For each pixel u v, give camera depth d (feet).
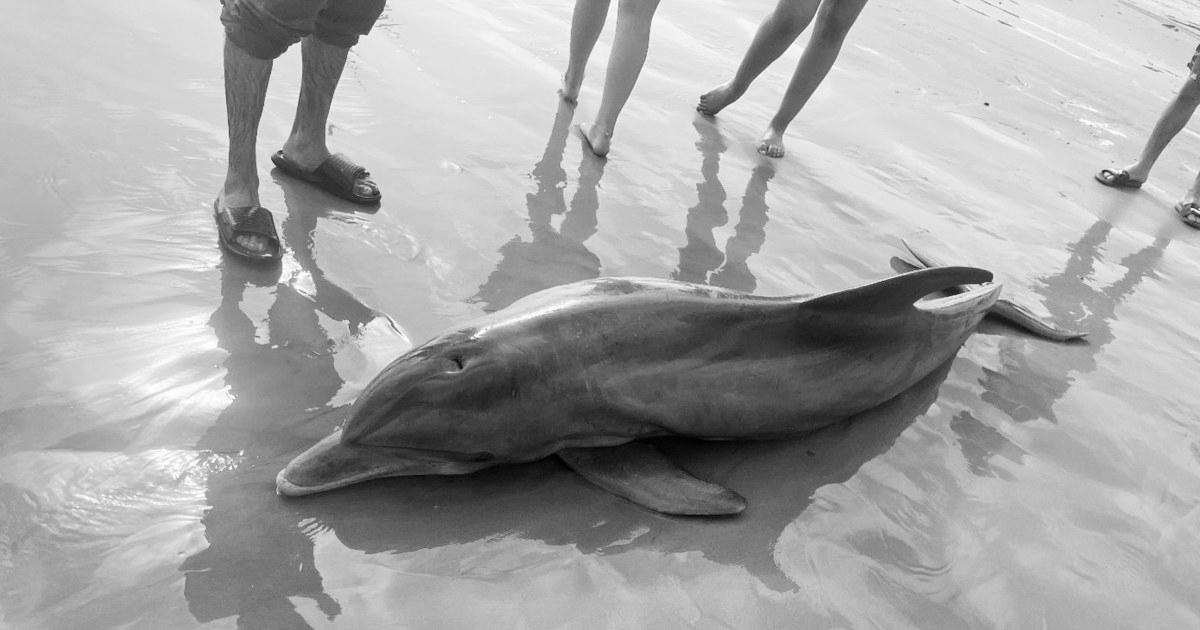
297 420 9.87
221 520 8.63
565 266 13.50
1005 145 21.58
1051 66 27.22
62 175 12.59
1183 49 31.63
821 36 16.96
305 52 12.98
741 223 15.84
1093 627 9.55
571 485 10.10
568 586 8.79
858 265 15.42
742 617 8.84
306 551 8.57
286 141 14.26
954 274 11.45
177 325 10.73
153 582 7.93
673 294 10.72
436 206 14.19
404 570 8.60
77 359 9.90
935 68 24.86
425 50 18.83
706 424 10.80
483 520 9.37
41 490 8.46
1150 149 20.85
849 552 9.87
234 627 7.72
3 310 10.27
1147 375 14.30
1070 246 17.95
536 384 9.82
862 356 11.70
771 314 11.00
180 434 9.37
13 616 7.43
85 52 15.56
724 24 23.99
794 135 19.58
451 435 9.55
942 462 11.49
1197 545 10.93
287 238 12.71
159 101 14.78
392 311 11.78
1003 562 10.14
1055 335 14.70
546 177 15.66
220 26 17.47
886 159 19.49
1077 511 11.12
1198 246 19.48
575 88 18.20
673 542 9.55
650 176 16.57
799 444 11.41
